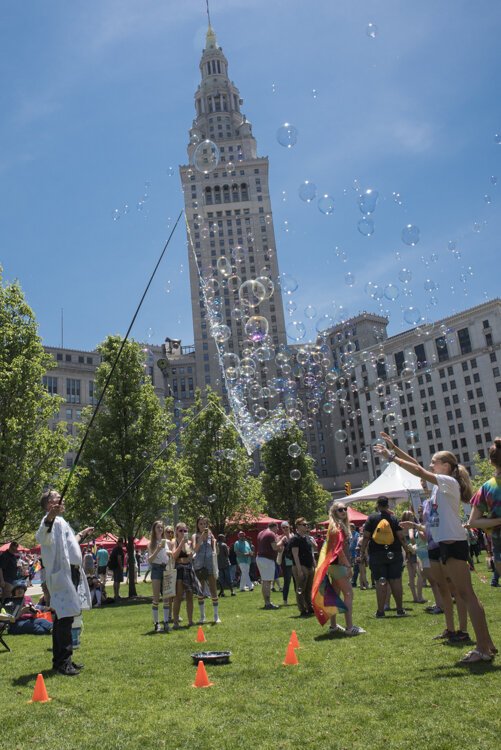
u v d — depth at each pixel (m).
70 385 73.56
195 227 83.56
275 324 79.50
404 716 3.10
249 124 99.75
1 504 14.12
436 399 74.38
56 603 4.92
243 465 27.27
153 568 7.43
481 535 14.20
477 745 2.64
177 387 90.56
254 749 2.80
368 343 81.19
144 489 18.14
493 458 4.06
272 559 9.68
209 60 109.25
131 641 6.42
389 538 7.19
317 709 3.36
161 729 3.17
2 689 4.32
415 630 5.94
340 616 7.52
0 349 15.11
